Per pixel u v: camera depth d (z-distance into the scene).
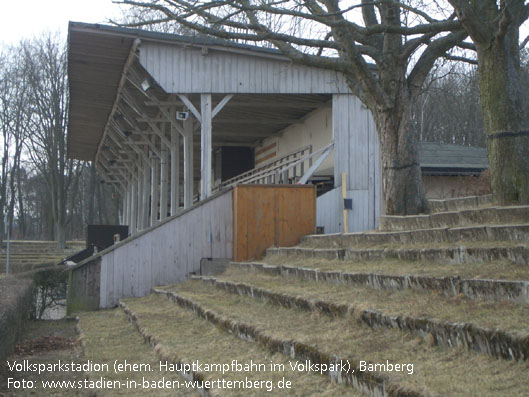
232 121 21.75
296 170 22.44
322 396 5.00
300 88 16.30
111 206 70.75
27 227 74.75
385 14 11.54
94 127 26.84
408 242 9.48
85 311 14.21
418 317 5.66
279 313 8.12
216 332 8.34
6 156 54.75
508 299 5.74
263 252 14.21
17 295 10.59
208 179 15.81
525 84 15.52
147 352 8.46
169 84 15.63
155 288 14.23
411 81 11.66
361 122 16.62
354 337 6.07
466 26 9.30
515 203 9.23
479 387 4.21
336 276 8.74
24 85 49.44
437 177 21.05
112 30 14.84
